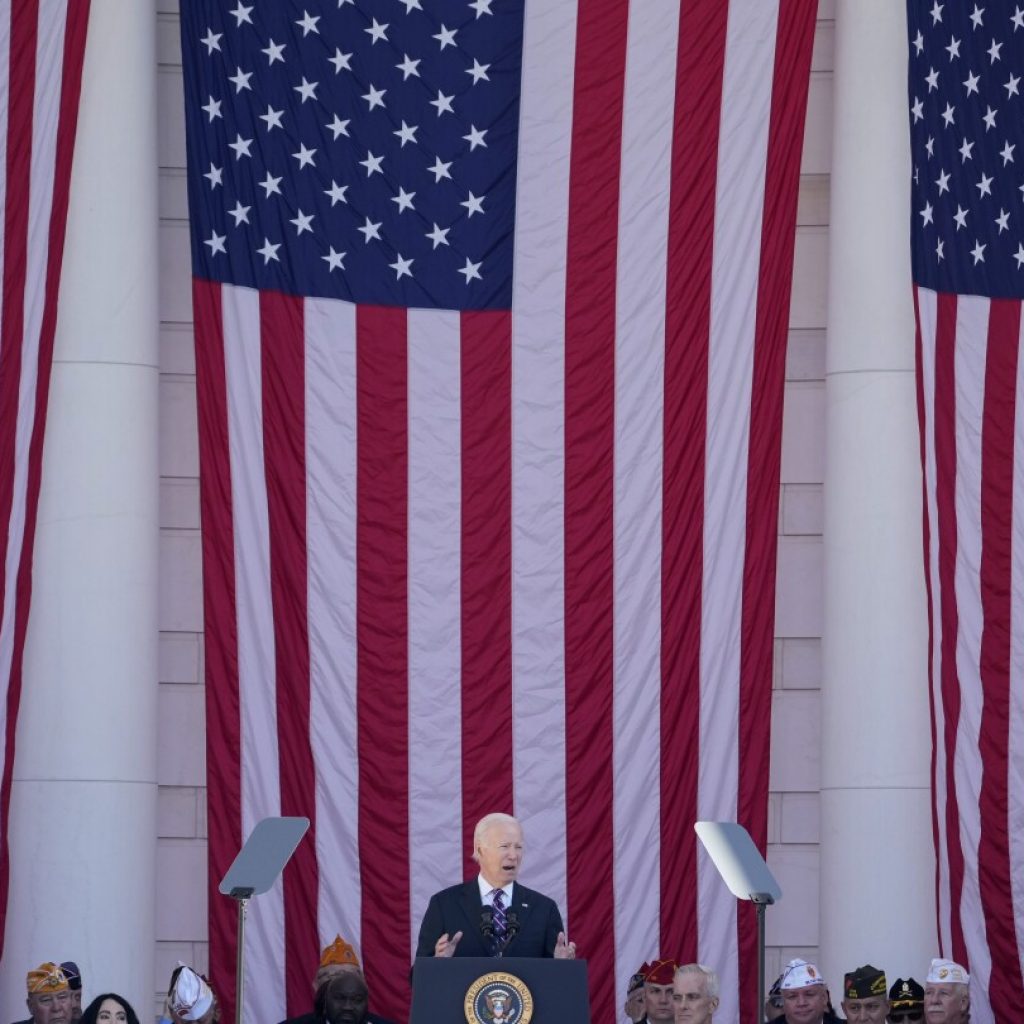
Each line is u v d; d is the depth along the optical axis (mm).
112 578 47125
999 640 47375
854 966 47750
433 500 47781
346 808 46875
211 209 47938
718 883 47000
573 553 47656
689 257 48312
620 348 48156
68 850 45969
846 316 49844
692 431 47938
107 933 45906
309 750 46906
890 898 47781
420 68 49125
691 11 48906
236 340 47594
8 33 45844
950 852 46750
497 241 48531
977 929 46781
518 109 49000
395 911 46719
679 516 47750
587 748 47219
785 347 48156
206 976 49688
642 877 46969
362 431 47812
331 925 46625
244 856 31156
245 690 46844
